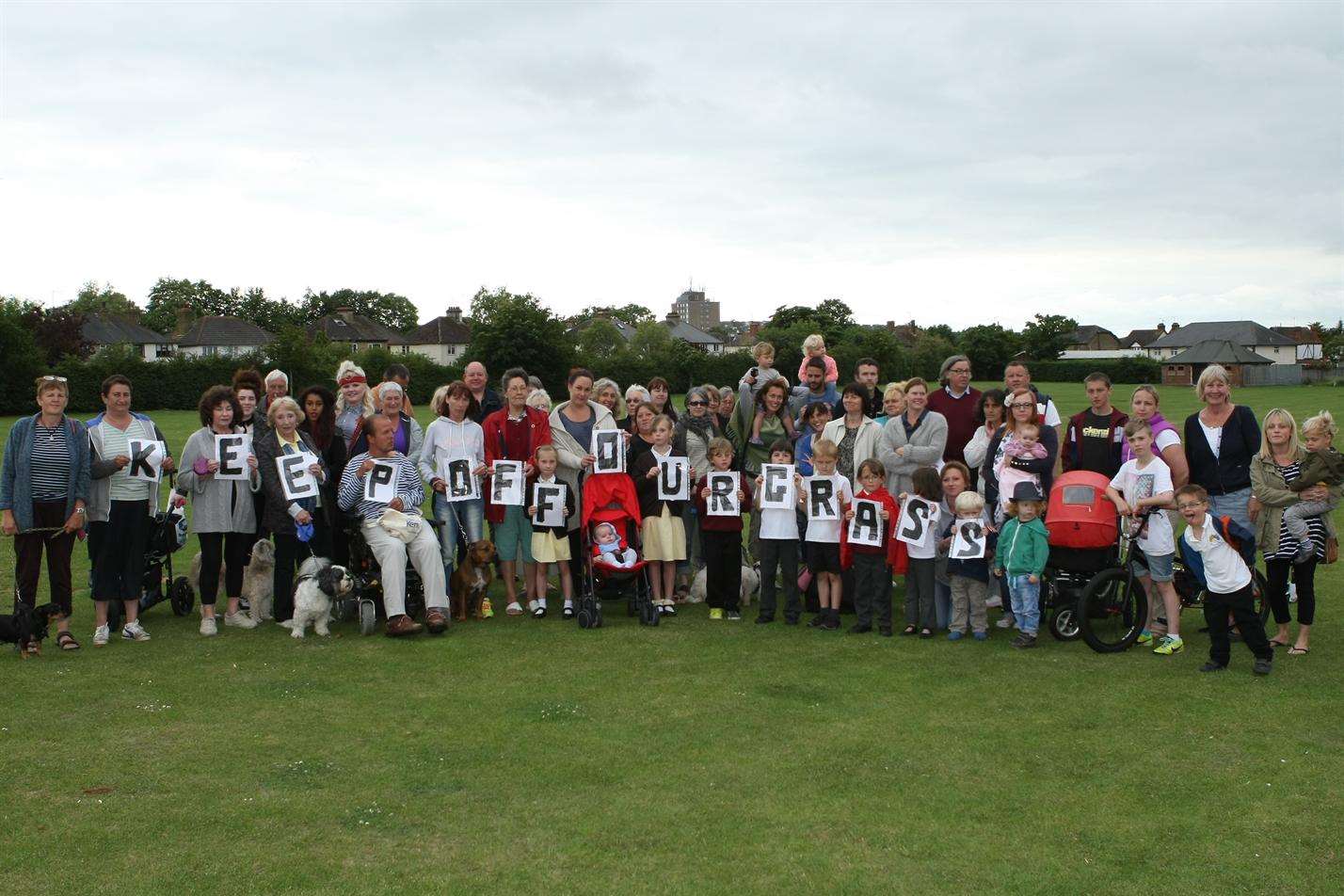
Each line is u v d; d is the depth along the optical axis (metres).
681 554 10.20
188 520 15.95
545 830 5.28
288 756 6.28
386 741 6.54
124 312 112.88
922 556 9.20
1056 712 7.09
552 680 7.90
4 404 54.72
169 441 30.92
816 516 9.63
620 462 10.02
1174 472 8.82
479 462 10.34
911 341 126.75
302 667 8.23
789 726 6.83
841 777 5.96
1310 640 9.05
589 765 6.14
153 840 5.15
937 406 10.76
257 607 9.77
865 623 9.48
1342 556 13.28
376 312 144.38
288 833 5.24
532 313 69.25
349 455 10.05
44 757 6.24
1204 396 8.92
